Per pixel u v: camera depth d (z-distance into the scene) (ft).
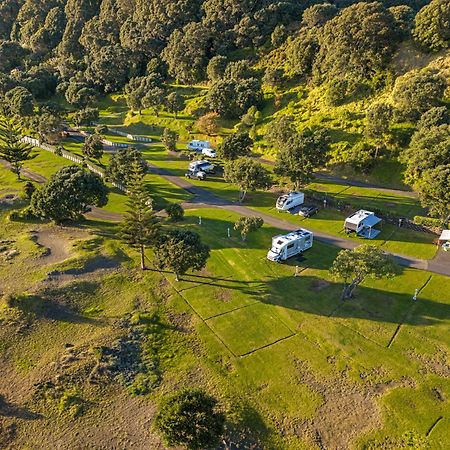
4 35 613.11
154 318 126.31
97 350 112.37
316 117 276.00
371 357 110.73
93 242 168.76
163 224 185.26
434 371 106.22
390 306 129.80
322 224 184.03
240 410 96.12
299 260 156.25
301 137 204.23
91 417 95.35
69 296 134.92
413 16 297.33
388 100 252.21
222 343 116.57
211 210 199.93
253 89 318.65
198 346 115.65
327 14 358.43
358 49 276.41
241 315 127.24
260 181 196.03
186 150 290.15
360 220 170.50
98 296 136.56
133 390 101.96
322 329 120.78
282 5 389.19
